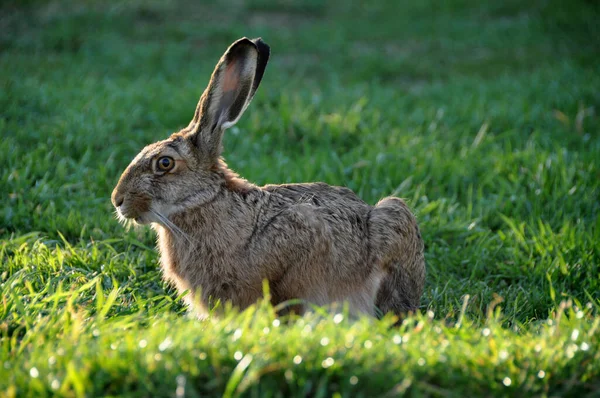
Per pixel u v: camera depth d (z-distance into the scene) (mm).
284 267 12156
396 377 8891
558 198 18031
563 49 34750
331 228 12430
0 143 19062
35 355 9328
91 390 8523
